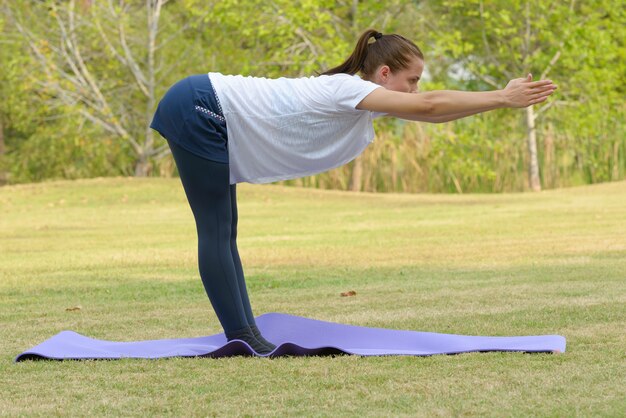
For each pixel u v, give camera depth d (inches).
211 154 177.8
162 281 322.3
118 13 989.8
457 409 130.3
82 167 1102.4
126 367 167.2
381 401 136.3
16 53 970.1
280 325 201.3
